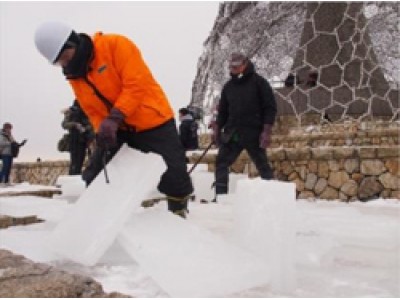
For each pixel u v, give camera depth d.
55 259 2.30
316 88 10.15
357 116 10.09
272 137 8.87
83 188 5.12
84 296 1.63
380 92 10.44
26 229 3.36
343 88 10.23
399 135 7.30
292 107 10.11
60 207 4.39
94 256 2.02
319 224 3.30
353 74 10.69
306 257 2.38
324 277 2.12
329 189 6.10
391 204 5.22
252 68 4.75
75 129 7.09
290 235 1.94
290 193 1.95
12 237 2.84
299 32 10.69
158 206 4.85
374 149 5.74
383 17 10.62
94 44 2.41
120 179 2.24
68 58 2.38
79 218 2.23
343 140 7.85
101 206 2.19
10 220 3.64
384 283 2.02
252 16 10.62
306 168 6.34
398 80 10.81
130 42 2.43
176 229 2.09
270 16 10.55
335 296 1.81
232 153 5.00
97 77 2.41
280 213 1.94
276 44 10.65
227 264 1.85
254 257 1.94
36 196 6.12
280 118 10.14
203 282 1.76
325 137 8.08
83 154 7.22
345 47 10.81
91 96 2.51
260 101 4.75
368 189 5.78
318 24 10.94
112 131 2.27
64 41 2.30
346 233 2.99
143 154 2.30
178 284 1.74
